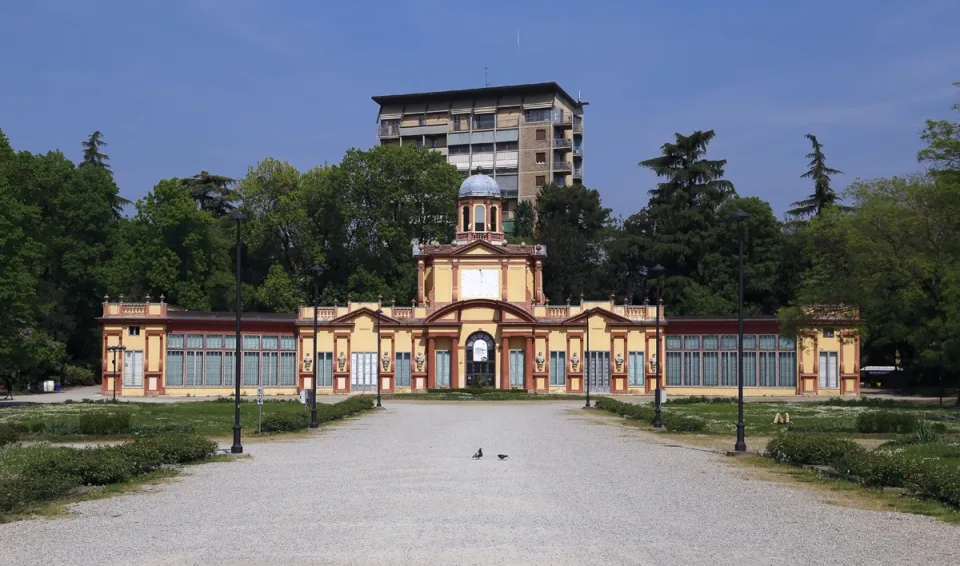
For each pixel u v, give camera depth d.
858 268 65.94
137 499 23.52
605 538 18.31
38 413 56.22
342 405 57.19
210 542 18.06
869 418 43.00
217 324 88.69
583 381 90.81
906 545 18.00
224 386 88.75
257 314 91.69
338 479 27.00
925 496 23.86
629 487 25.42
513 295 93.38
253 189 112.31
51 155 100.00
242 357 89.31
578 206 128.25
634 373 90.62
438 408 67.69
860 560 16.72
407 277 109.12
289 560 16.47
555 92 151.25
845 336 74.38
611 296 91.81
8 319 64.19
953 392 86.88
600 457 33.25
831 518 20.81
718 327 89.69
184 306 99.38
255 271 118.00
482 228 97.56
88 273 100.31
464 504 22.30
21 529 19.61
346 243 113.50
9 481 23.05
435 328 91.56
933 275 63.22
